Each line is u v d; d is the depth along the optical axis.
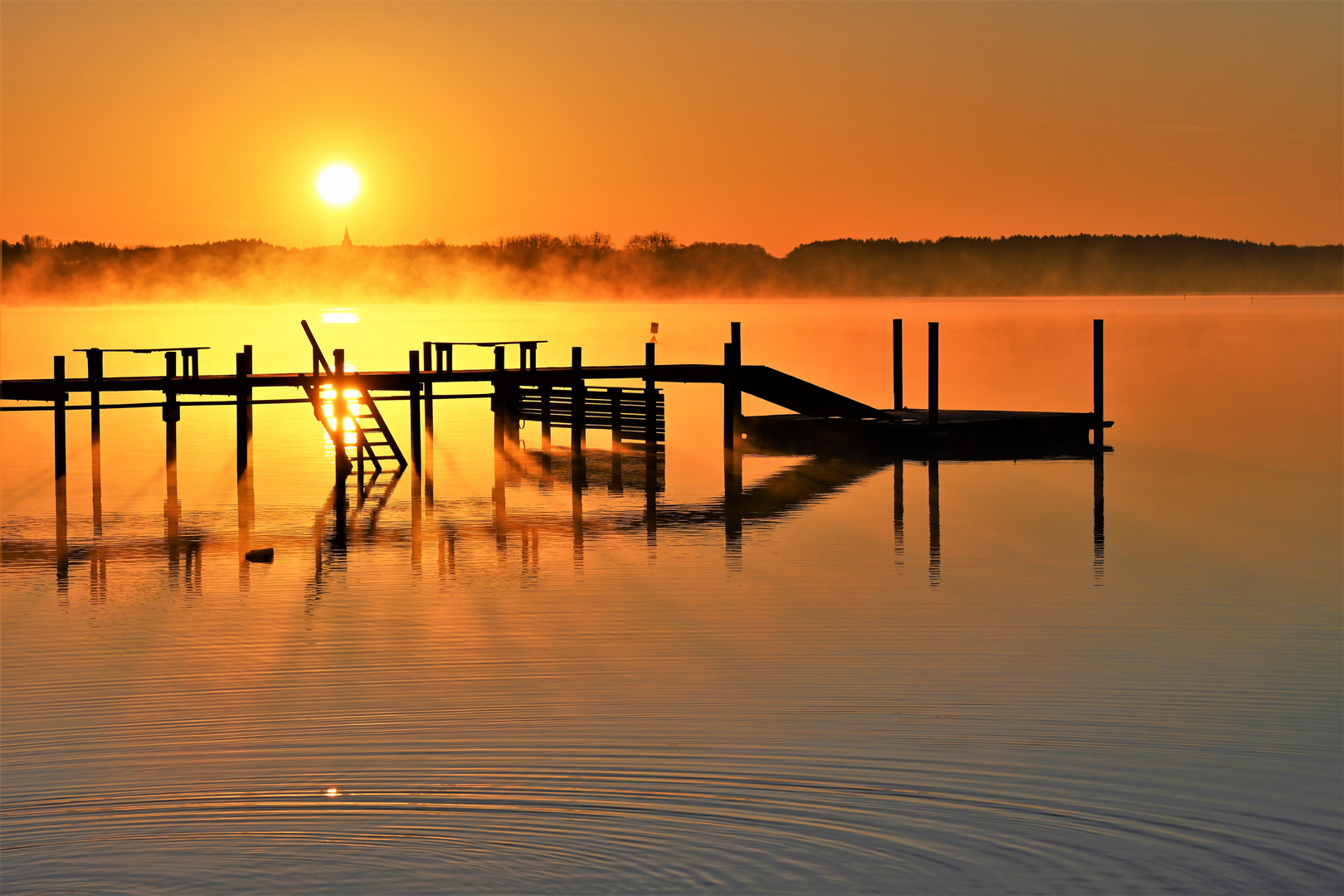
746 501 25.75
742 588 17.52
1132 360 69.81
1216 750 11.05
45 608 16.45
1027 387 54.84
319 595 17.22
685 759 10.87
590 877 8.79
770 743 11.26
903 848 9.21
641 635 15.02
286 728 11.68
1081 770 10.62
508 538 21.61
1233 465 30.61
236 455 33.19
